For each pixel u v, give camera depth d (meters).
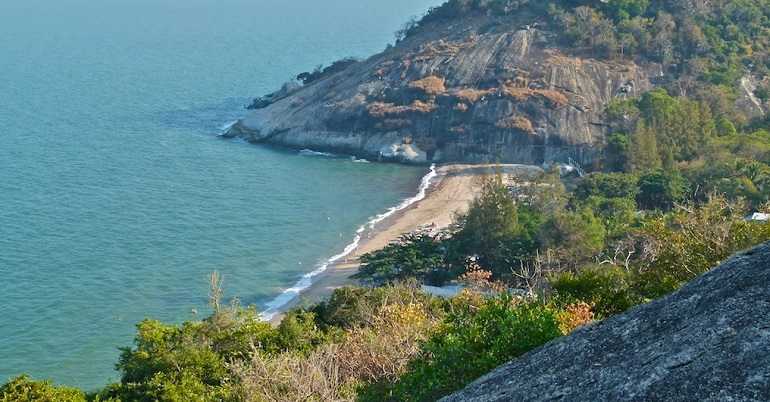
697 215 37.59
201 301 76.50
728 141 109.00
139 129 150.88
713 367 12.73
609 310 29.06
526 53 145.12
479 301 40.09
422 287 74.31
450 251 80.25
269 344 45.56
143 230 95.25
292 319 47.34
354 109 141.88
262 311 74.94
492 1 162.00
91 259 85.56
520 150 130.38
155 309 74.44
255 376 33.62
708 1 151.88
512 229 79.94
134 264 84.88
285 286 81.25
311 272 85.00
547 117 132.50
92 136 144.38
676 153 109.25
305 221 101.00
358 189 116.25
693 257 31.95
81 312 73.12
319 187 116.62
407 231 97.25
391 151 133.25
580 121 131.88
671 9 150.75
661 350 13.70
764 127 121.75
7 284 78.31
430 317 40.75
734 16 151.00
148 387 39.09
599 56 144.38
